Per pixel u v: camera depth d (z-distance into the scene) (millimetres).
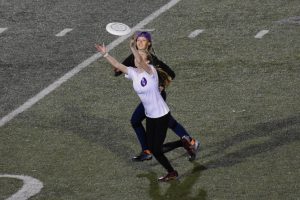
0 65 43406
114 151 33594
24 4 52000
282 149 33062
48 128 36000
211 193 29875
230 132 34844
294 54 43156
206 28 47344
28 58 44219
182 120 36312
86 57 44125
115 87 40312
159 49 44812
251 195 29594
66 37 46938
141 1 52062
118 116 37000
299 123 35281
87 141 34562
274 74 40844
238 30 46750
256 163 32031
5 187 30781
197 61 42969
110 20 49188
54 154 33469
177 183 30734
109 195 30031
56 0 52625
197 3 51188
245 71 41406
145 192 30156
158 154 30406
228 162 32250
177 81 40656
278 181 30531
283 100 37812
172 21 48719
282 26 47094
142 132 31562
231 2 51031
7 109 38156
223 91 39188
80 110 37781
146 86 29766
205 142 34094
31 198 29906
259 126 35219
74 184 30922
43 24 48906
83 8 51156
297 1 50844
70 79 41438
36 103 38750
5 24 49125
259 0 51156
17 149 34062
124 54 44531
